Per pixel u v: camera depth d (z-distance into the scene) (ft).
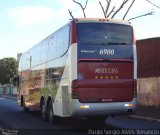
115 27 52.34
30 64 78.07
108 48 51.65
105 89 51.21
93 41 51.26
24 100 85.30
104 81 51.26
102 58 51.31
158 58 81.25
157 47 81.92
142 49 85.92
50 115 60.59
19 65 93.20
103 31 51.80
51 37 60.90
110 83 51.42
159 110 75.36
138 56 86.94
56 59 57.47
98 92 51.01
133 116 66.59
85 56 50.88
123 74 52.03
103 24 52.01
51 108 60.18
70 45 51.13
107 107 51.16
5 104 120.47
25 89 83.66
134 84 52.37
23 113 82.84
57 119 59.77
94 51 51.16
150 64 83.25
